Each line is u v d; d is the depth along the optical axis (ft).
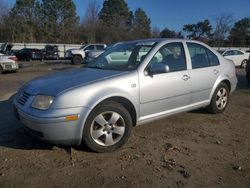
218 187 12.55
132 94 16.33
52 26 231.50
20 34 211.61
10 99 29.27
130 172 13.64
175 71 18.63
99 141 15.46
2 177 13.12
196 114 22.45
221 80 21.81
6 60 58.54
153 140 17.33
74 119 14.49
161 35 230.07
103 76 16.15
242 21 212.84
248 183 12.89
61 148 15.93
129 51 18.57
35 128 14.60
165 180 13.01
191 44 20.34
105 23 223.92
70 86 15.01
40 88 15.34
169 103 18.26
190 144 16.85
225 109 23.58
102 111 15.26
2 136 17.71
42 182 12.75
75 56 95.55
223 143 17.07
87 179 13.01
